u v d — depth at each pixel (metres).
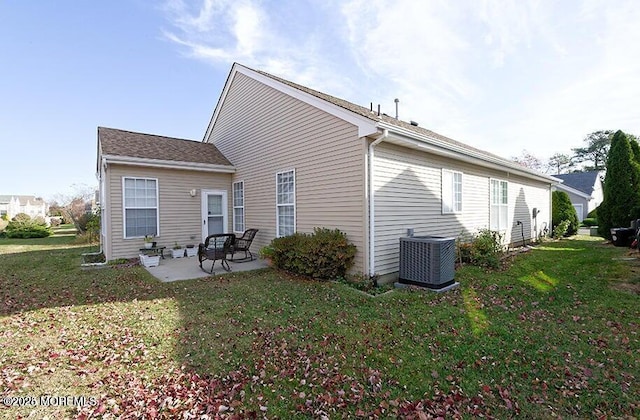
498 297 5.00
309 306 4.59
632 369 2.80
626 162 10.60
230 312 4.35
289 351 3.18
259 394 2.47
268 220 8.62
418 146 6.48
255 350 3.20
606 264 7.03
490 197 9.90
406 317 4.11
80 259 9.26
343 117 6.09
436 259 5.42
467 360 2.98
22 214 21.48
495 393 2.48
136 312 4.37
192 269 7.36
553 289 5.35
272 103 8.37
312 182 6.98
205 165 9.63
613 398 2.39
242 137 9.84
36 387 2.55
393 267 6.31
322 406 2.33
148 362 2.98
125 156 8.31
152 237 8.83
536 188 13.25
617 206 10.71
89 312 4.38
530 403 2.35
